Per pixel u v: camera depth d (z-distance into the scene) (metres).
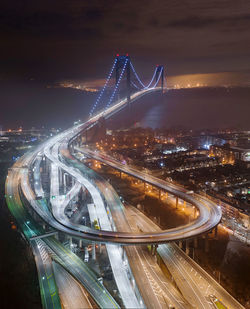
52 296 130.88
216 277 147.50
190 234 158.12
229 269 153.25
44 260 153.88
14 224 197.00
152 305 119.19
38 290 139.12
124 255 152.38
